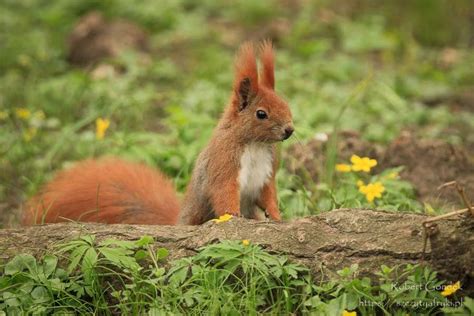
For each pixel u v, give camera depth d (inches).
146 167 438.3
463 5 851.4
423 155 490.9
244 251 317.1
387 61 758.5
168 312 305.1
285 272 314.2
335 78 700.7
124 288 325.4
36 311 310.8
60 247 335.6
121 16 828.6
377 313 310.0
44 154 548.4
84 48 740.7
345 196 422.0
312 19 843.4
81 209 414.6
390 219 328.8
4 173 518.3
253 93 384.5
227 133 386.3
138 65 711.7
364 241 322.7
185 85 681.0
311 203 424.8
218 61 714.8
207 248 319.3
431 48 826.2
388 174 455.2
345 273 309.6
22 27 815.1
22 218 432.5
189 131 529.3
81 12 847.7
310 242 326.3
